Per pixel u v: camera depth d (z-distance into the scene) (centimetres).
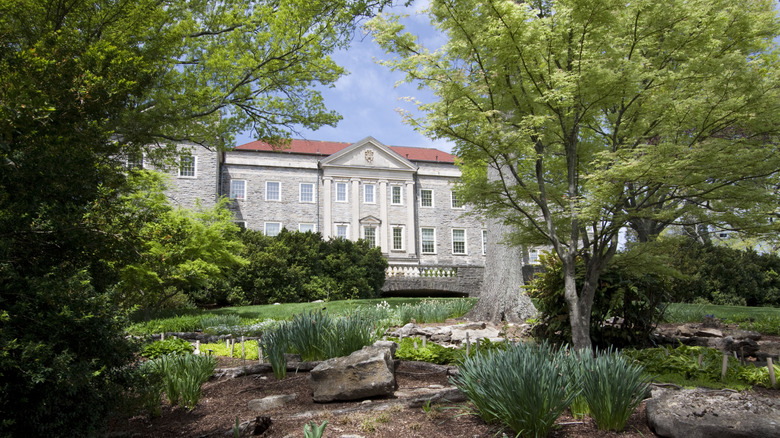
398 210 4369
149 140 1009
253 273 2528
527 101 745
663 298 916
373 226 4272
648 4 682
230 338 1168
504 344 721
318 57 1560
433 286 3494
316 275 2788
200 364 681
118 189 622
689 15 710
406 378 675
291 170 4178
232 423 511
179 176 3575
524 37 646
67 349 368
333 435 441
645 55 829
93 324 398
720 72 738
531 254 3706
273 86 1623
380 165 4372
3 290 367
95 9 925
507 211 808
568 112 716
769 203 701
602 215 668
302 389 629
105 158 569
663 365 632
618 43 754
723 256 2561
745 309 1767
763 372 587
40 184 425
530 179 963
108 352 421
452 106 682
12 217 391
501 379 440
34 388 369
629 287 826
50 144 458
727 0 879
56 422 380
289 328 780
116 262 516
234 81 1550
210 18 1516
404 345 805
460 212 4566
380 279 3073
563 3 669
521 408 416
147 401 544
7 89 486
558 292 857
